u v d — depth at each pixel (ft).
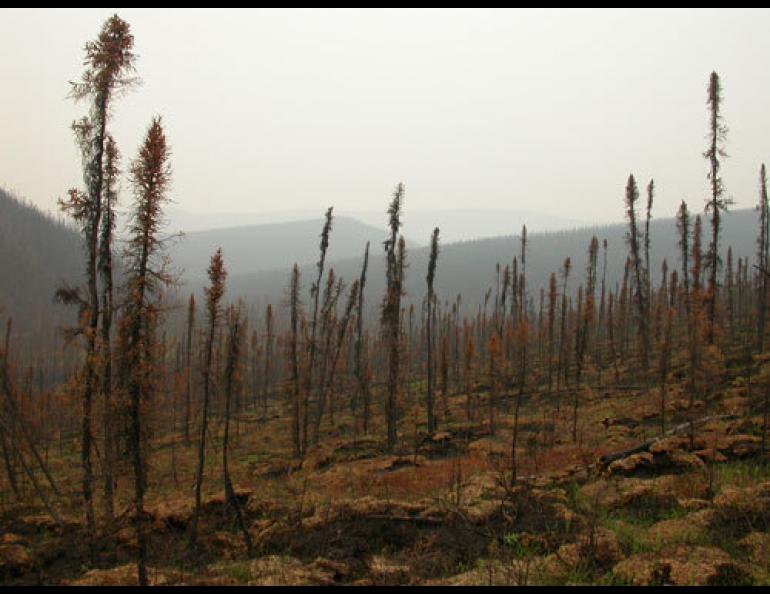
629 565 35.78
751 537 38.50
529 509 53.31
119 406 48.49
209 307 72.95
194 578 45.78
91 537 60.34
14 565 56.44
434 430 135.74
